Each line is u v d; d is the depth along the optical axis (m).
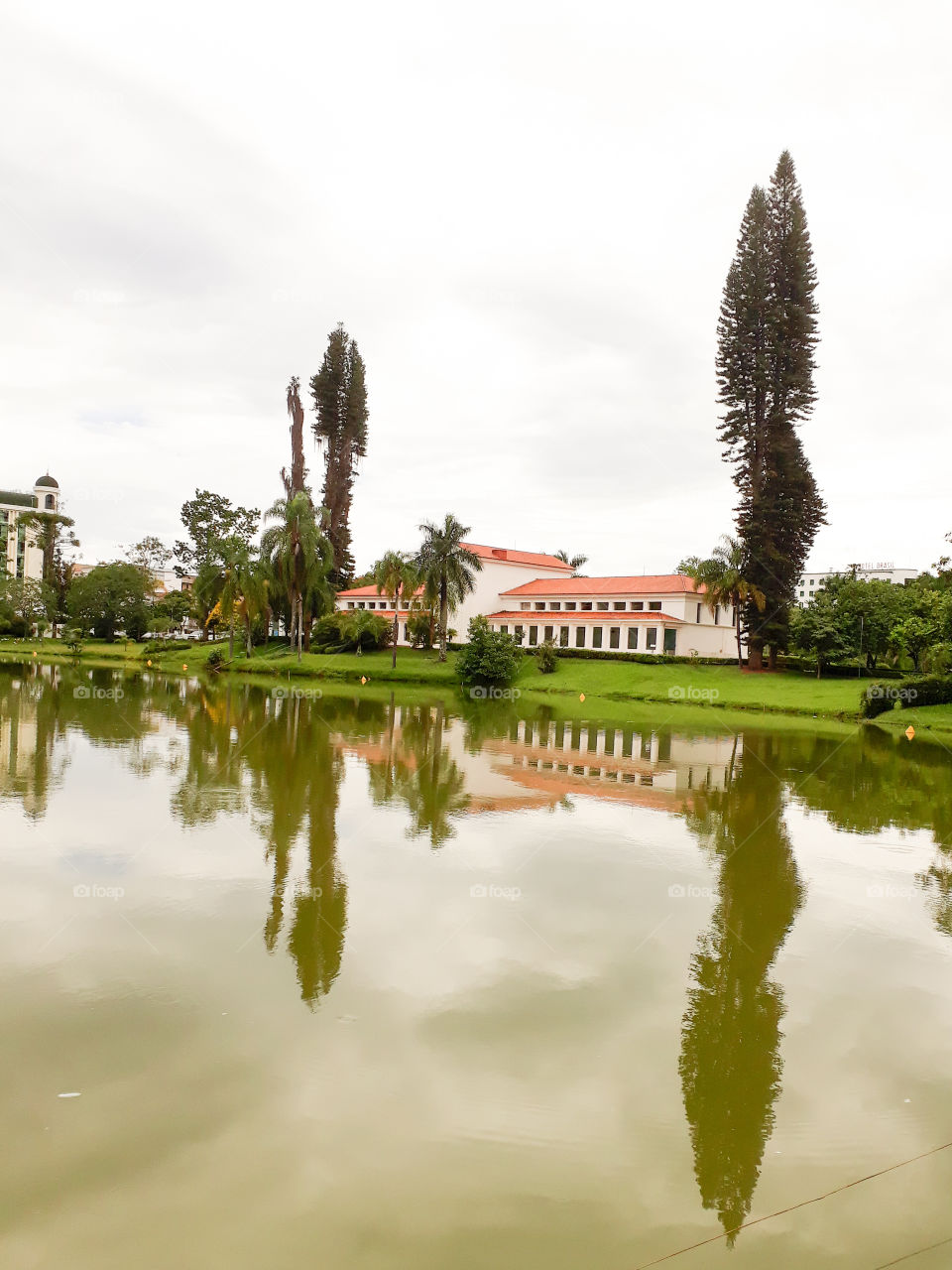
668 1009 8.45
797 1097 6.98
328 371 83.44
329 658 65.50
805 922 11.13
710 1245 5.30
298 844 13.60
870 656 57.06
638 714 40.72
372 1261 5.07
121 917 10.27
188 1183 5.70
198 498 97.19
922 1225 5.55
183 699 37.75
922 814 18.16
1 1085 6.69
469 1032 7.81
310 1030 7.72
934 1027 8.29
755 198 57.38
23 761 20.05
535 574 84.19
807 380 57.84
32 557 120.81
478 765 22.38
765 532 56.81
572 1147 6.23
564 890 11.98
